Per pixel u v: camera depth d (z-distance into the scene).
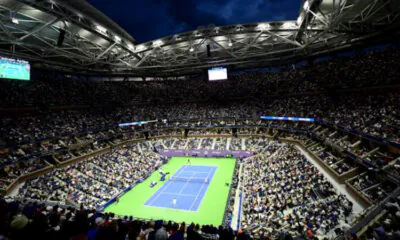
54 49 46.00
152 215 32.53
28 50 49.56
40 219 6.87
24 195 32.09
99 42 48.62
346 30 45.84
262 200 30.02
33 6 31.22
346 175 29.98
